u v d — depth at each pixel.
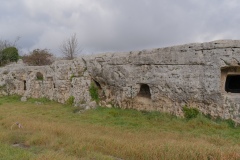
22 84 31.81
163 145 9.15
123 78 19.06
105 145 9.68
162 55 16.80
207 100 14.91
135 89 18.41
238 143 10.70
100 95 21.72
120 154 9.03
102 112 18.58
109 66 20.09
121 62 19.22
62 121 15.33
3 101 27.48
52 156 8.05
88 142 9.95
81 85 22.62
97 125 14.13
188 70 15.61
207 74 14.83
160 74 16.91
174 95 16.27
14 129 12.70
